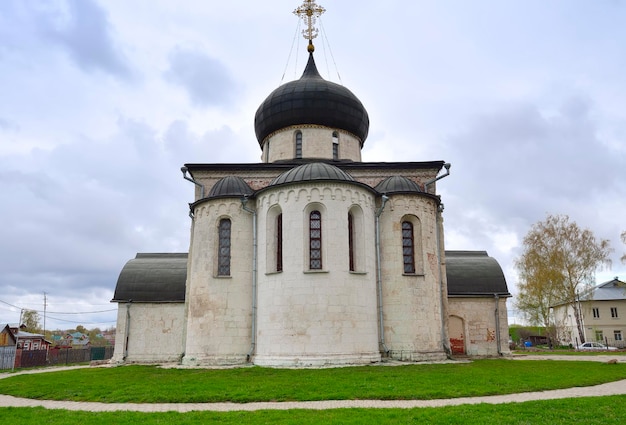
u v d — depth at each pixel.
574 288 63.38
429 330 30.23
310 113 38.44
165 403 16.84
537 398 16.59
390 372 22.91
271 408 15.39
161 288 40.12
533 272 64.75
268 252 29.33
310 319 26.91
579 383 20.02
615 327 82.94
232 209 31.61
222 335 29.77
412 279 30.55
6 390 21.83
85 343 120.81
